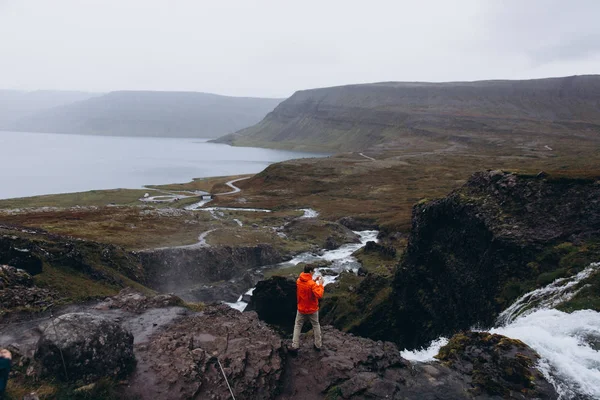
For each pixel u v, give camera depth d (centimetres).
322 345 1384
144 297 1741
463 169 16062
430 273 3331
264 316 4112
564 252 2284
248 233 8000
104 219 7806
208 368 1134
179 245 6178
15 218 7119
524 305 2034
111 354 1051
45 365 983
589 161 12825
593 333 1392
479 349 1376
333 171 17475
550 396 1102
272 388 1119
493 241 2658
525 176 3019
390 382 1169
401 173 16575
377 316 3509
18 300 1572
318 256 7381
